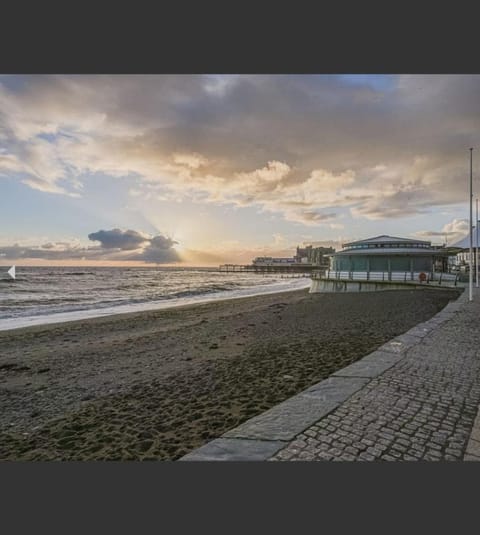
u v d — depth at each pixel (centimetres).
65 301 2783
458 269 4206
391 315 1333
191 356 856
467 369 565
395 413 400
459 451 321
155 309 2169
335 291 3172
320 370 636
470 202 1636
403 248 3328
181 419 462
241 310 1970
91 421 484
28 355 982
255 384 584
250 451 323
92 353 979
